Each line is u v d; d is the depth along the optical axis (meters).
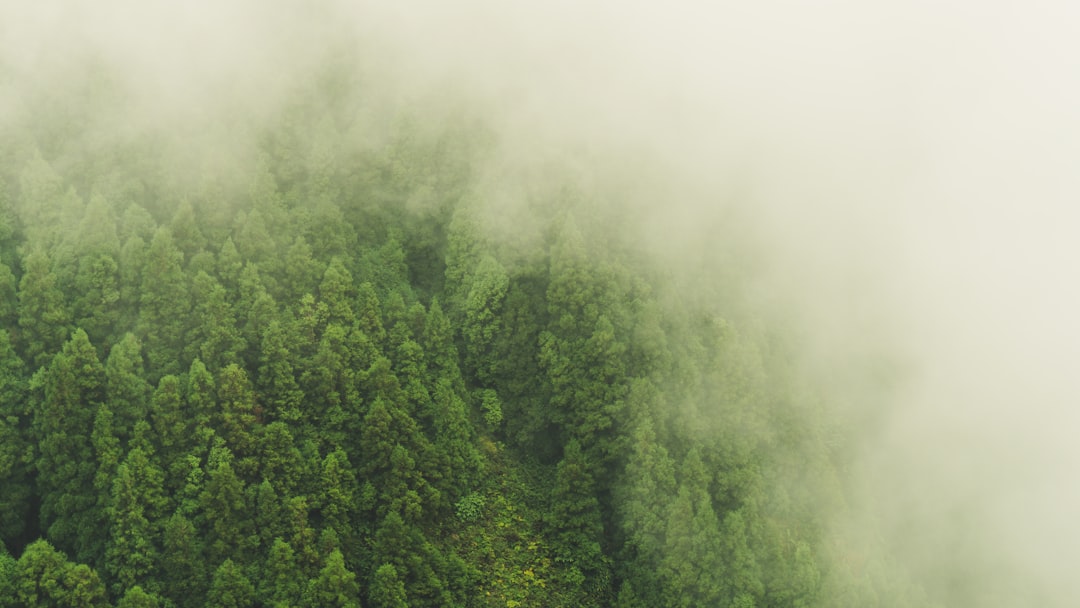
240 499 79.50
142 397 80.75
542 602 89.06
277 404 85.19
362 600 81.56
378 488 86.00
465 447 92.25
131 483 77.00
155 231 88.50
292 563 78.75
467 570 87.25
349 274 92.19
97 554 77.50
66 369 78.69
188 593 76.94
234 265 87.81
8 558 73.50
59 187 89.75
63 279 84.38
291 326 87.25
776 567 91.94
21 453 78.94
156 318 84.25
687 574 88.62
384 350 91.62
